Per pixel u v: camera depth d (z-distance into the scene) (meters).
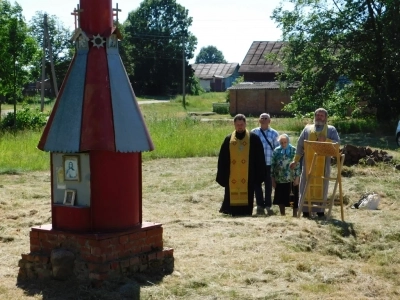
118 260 6.34
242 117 10.36
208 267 6.86
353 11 30.89
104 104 6.32
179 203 12.12
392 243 8.24
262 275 6.68
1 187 13.93
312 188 9.76
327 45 32.16
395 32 30.19
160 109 55.75
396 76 30.84
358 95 32.41
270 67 55.41
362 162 15.38
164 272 6.69
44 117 30.38
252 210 10.59
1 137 23.16
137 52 82.88
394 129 29.41
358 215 9.89
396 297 6.37
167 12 84.12
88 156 6.30
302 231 8.31
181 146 20.70
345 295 6.25
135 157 6.59
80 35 6.46
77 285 6.25
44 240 6.59
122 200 6.46
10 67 32.78
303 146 9.93
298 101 32.62
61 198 6.53
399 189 12.90
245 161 10.38
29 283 6.51
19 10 33.22
